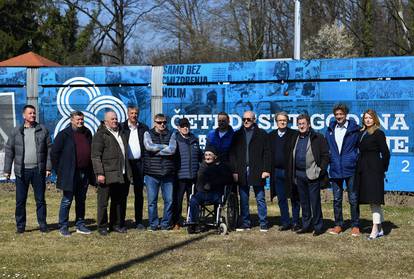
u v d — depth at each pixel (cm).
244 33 3869
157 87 1438
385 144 836
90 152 888
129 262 726
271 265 709
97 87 1471
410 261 727
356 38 3738
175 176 932
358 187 850
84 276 664
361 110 1299
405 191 1266
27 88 1497
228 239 859
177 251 783
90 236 883
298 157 873
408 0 3325
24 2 3869
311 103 1334
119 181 877
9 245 824
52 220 1030
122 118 1459
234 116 1384
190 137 934
